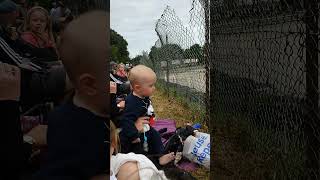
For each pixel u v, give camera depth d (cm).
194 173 129
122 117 105
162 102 360
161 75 465
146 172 71
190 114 262
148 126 110
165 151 131
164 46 401
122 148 103
